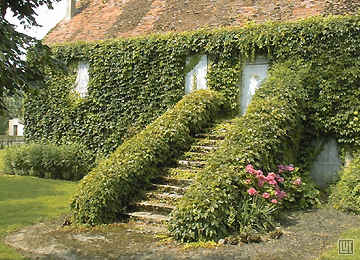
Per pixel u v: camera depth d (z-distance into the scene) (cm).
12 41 386
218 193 641
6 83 395
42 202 904
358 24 983
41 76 439
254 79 1154
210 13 1323
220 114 1166
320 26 1025
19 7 440
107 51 1340
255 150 770
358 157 953
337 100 1009
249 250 563
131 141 898
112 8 1634
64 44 1417
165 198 767
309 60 1045
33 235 649
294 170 857
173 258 536
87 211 710
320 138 1047
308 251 558
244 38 1126
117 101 1330
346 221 725
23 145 1419
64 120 1425
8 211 815
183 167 891
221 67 1180
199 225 604
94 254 555
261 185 713
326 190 966
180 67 1234
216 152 783
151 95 1269
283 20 1141
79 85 1410
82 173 1296
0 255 543
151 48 1262
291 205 822
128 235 646
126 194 774
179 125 960
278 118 857
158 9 1484
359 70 982
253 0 1304
